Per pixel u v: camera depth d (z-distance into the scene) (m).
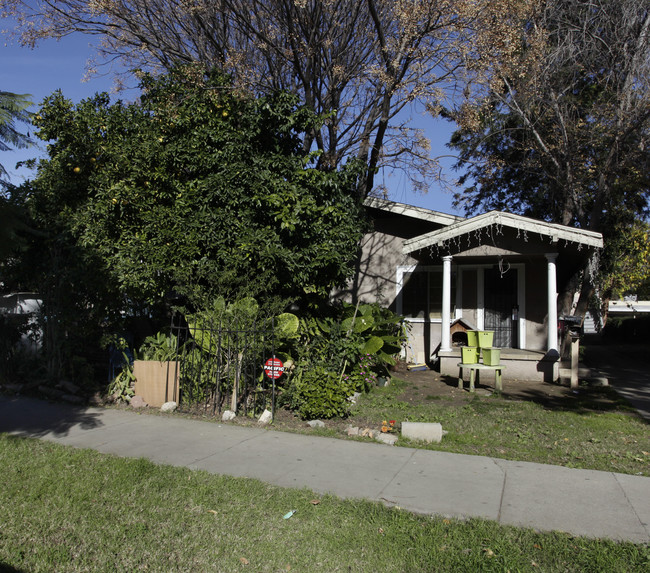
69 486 4.86
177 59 12.21
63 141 9.56
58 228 9.47
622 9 12.96
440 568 3.52
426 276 13.97
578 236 10.51
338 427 7.10
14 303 11.62
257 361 8.04
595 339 31.27
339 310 10.91
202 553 3.71
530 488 4.93
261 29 12.28
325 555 3.69
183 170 9.49
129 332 9.88
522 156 17.09
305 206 9.02
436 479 5.17
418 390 10.16
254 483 4.97
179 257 8.72
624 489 4.91
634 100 13.23
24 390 9.30
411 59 11.55
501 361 11.74
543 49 13.17
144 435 6.71
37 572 3.43
